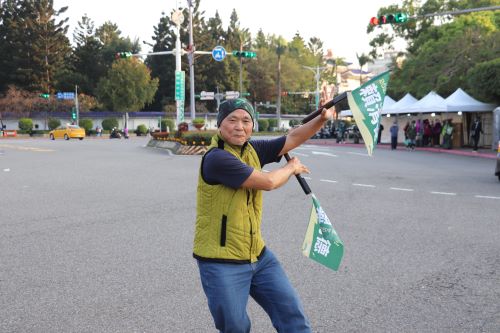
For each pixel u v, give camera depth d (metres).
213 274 2.70
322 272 5.39
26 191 11.57
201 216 2.77
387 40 43.91
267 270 2.85
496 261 5.77
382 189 11.84
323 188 12.04
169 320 4.11
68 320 4.12
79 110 68.38
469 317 4.16
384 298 4.61
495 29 35.84
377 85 2.96
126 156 23.23
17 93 65.62
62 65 73.94
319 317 4.17
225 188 2.70
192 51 31.95
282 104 91.88
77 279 5.16
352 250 6.29
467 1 39.81
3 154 24.66
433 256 6.00
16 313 4.27
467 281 5.07
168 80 81.00
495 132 26.36
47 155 23.95
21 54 70.94
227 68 80.81
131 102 68.44
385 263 5.71
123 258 5.94
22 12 72.81
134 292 4.77
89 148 30.33
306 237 3.07
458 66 31.44
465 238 6.91
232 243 2.71
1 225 7.84
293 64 90.94
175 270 5.46
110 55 81.69
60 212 8.92
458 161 20.55
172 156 23.25
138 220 8.20
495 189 11.78
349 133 45.69
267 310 2.88
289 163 2.85
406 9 42.47
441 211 8.95
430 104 29.69
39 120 66.81
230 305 2.69
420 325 4.00
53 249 6.36
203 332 3.89
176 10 31.53
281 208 9.30
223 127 2.78
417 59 34.69
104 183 13.03
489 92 26.78
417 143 31.81
